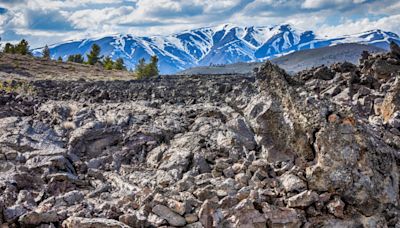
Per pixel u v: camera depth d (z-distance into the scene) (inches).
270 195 339.9
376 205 336.2
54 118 550.0
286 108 386.3
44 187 372.8
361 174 340.8
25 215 315.6
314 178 344.5
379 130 417.1
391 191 343.6
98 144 472.7
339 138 348.8
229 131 435.8
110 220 309.0
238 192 340.2
